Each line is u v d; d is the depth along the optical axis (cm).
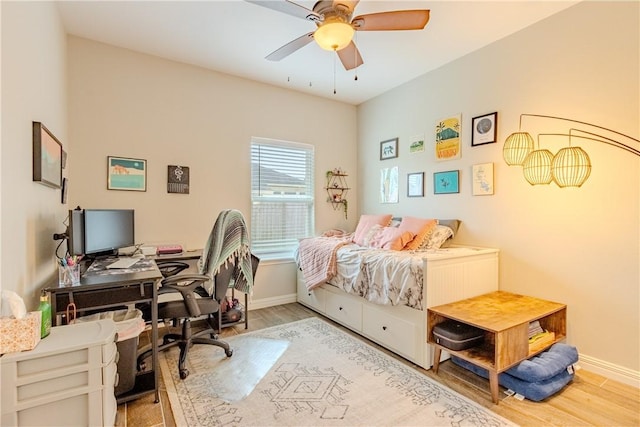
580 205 227
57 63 229
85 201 277
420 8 230
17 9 147
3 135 129
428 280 222
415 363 231
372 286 261
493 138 279
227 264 236
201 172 332
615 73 210
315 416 173
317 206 414
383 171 402
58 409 127
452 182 316
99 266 212
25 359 120
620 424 167
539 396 184
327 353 248
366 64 321
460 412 176
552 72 241
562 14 234
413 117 359
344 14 184
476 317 205
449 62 317
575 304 230
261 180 373
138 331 180
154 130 307
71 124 270
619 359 210
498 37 271
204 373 218
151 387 186
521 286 261
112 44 285
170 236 315
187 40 278
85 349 131
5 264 130
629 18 204
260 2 172
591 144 221
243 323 313
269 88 374
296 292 394
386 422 168
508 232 270
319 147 414
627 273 207
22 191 151
